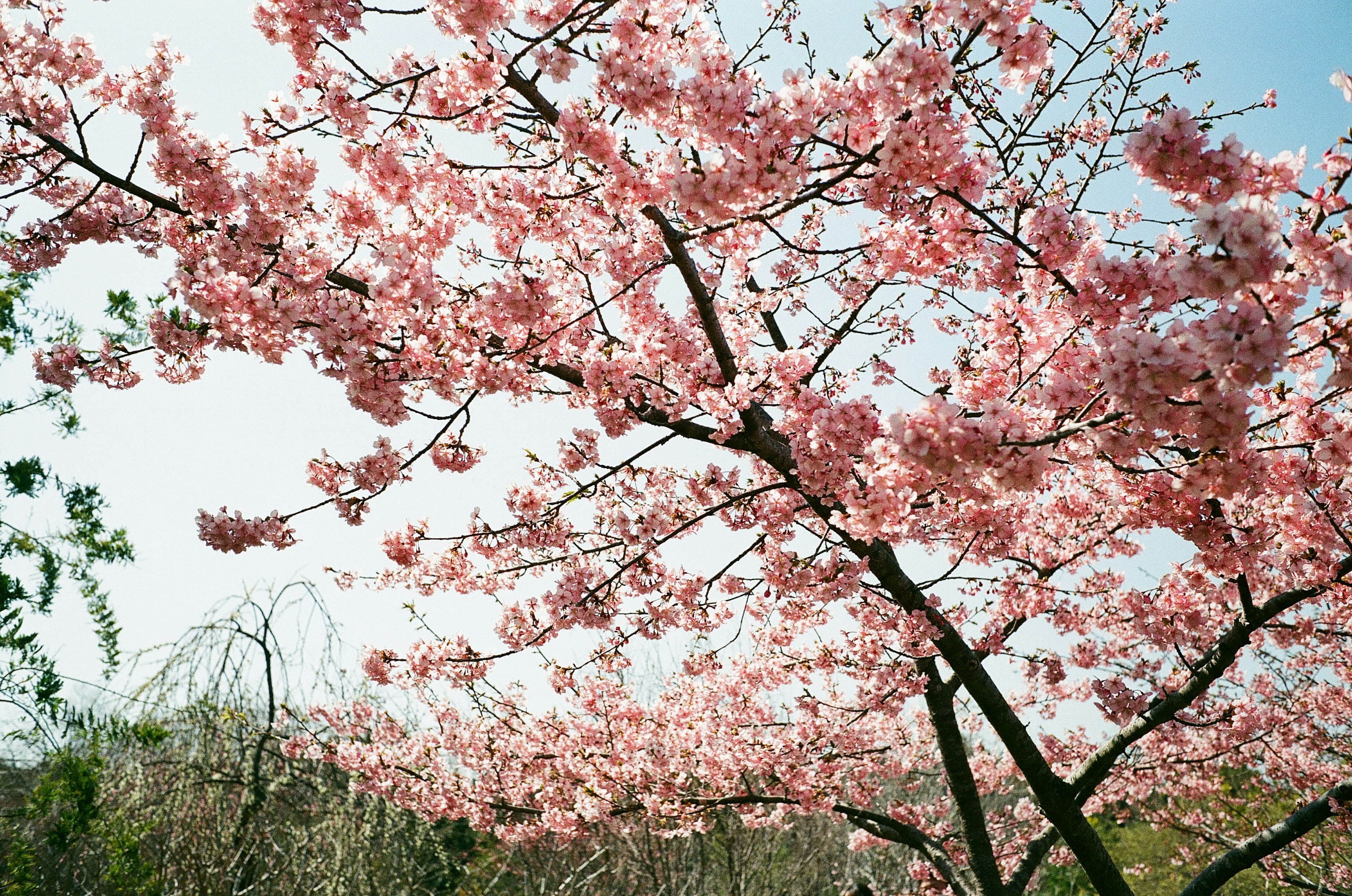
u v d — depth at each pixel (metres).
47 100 3.51
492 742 7.49
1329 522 4.30
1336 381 2.40
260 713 7.54
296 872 7.39
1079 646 7.13
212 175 3.56
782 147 2.83
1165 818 10.97
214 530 4.37
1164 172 2.57
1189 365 2.32
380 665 6.01
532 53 3.12
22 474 6.93
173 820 6.98
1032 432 3.65
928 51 2.68
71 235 4.31
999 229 3.09
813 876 11.39
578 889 9.44
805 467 3.77
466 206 4.02
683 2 3.60
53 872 6.57
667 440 4.70
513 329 3.96
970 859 6.59
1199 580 5.22
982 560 5.80
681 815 7.28
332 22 3.33
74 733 6.30
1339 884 9.23
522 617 5.26
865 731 7.19
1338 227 2.31
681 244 4.09
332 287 4.02
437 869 9.37
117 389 4.48
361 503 4.34
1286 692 8.88
